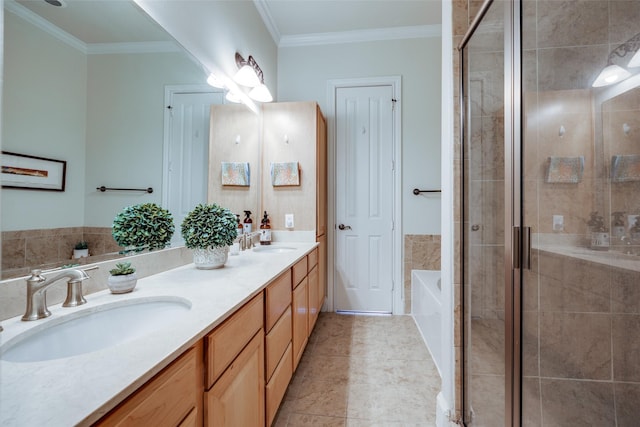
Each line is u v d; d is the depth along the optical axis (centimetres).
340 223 306
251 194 244
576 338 115
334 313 301
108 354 59
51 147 86
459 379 141
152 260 131
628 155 115
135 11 118
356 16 273
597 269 115
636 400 114
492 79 129
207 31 170
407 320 282
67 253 92
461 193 142
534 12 114
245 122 232
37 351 70
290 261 165
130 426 51
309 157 260
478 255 136
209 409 77
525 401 112
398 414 153
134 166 121
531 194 113
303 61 308
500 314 125
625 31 115
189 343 66
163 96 138
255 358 110
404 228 296
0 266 72
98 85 104
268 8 260
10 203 75
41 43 83
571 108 115
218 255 144
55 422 39
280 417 149
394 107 298
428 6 259
